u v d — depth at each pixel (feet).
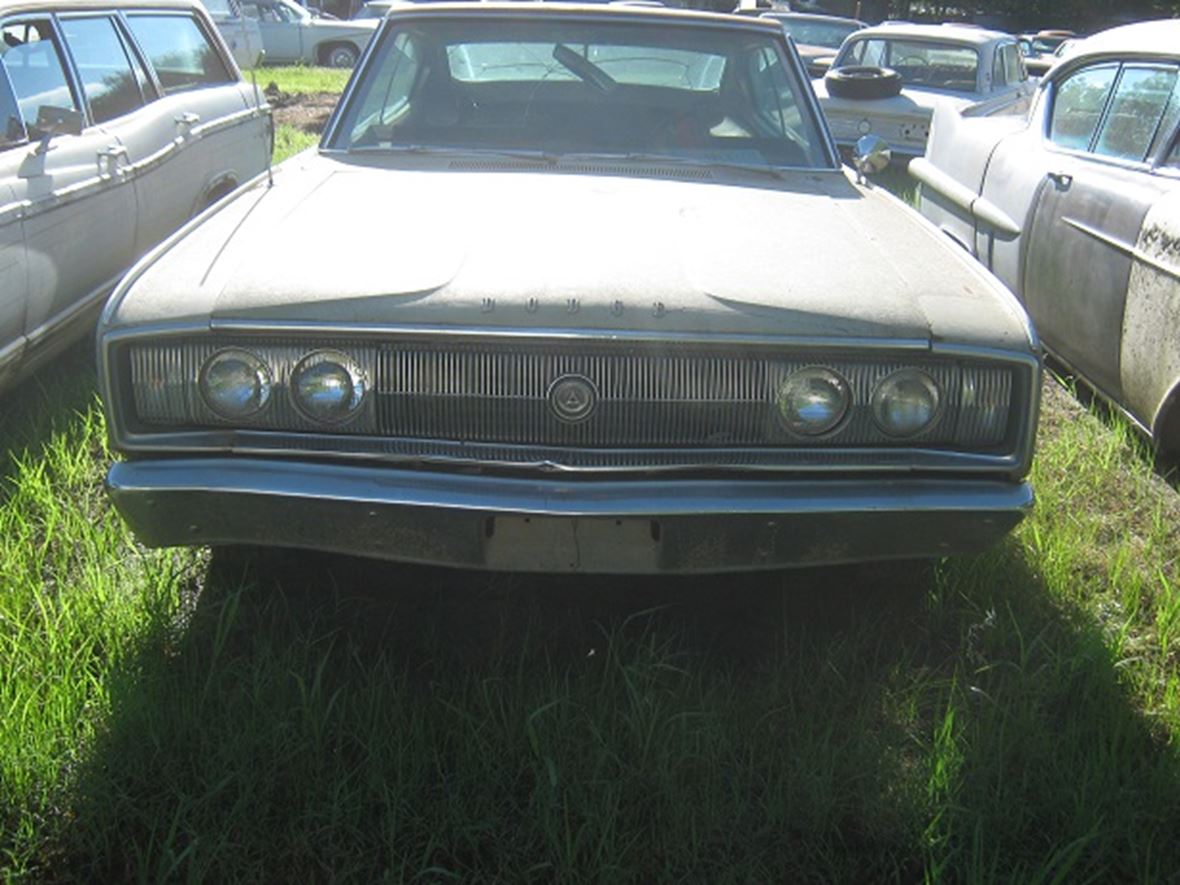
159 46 18.19
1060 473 13.29
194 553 10.51
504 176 11.07
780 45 12.96
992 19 130.31
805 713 8.61
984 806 7.65
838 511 8.18
